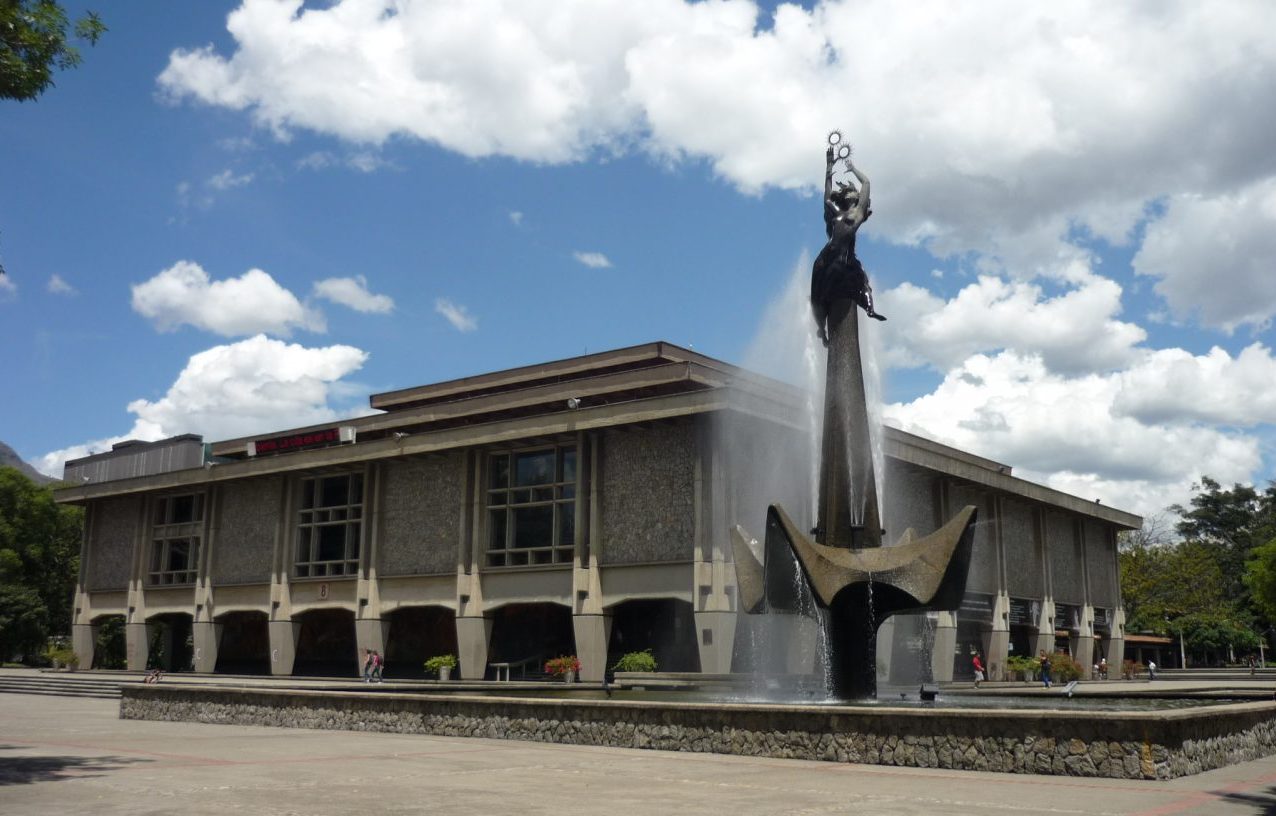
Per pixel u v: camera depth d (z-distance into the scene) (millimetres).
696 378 44156
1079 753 13055
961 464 51344
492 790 11656
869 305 21766
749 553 21375
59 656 60656
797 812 10094
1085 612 64688
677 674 36438
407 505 49500
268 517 54875
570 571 43250
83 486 61844
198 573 56406
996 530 55969
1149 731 12695
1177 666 89812
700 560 39219
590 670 41594
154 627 62250
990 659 54781
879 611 19781
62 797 10797
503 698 18922
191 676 52094
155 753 15844
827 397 21391
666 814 9930
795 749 15156
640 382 45312
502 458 47188
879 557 19469
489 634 45750
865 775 13133
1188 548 93875
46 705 34094
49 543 75812
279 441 59000
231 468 54656
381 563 49594
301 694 21953
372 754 15820
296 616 52750
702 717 16172
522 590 44656
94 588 62312
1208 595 89938
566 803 10641
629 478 42531
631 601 43531
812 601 20125
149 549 60062
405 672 52156
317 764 14359
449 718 19516
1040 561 60688
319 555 52812
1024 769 13352
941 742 13961
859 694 19625
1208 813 10094
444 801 10734
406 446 47906
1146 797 11164
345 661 55062
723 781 12531
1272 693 23719
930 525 51375
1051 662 54125
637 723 16922
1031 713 13445
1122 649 69500
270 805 10336
